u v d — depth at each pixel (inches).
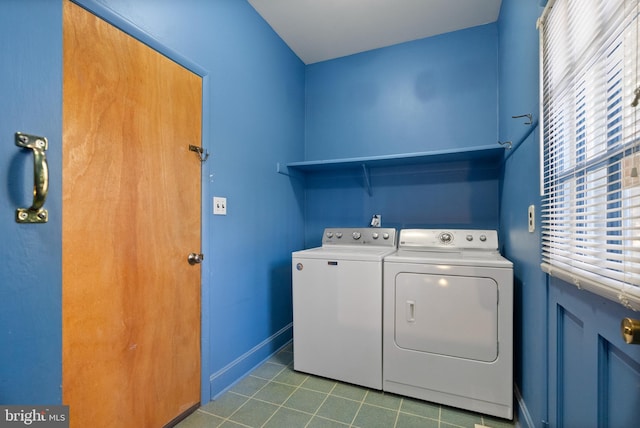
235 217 76.1
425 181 100.0
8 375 34.8
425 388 66.1
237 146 76.9
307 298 77.8
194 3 63.4
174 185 58.7
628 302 23.4
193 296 63.0
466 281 63.4
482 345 62.0
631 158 25.1
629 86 26.1
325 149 112.7
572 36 36.4
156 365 54.6
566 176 40.9
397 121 102.5
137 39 51.1
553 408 43.0
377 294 70.5
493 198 92.2
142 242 52.3
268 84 91.3
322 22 90.3
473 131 92.8
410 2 81.7
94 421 44.3
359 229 95.4
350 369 72.9
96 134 44.8
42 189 35.5
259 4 82.3
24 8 36.0
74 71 41.7
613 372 29.0
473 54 93.0
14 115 35.0
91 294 44.2
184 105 60.8
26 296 36.2
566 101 39.5
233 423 59.1
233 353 74.7
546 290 45.7
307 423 59.2
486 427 58.1
